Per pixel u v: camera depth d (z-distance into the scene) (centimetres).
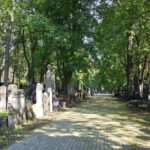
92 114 3297
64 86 4784
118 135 1930
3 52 5444
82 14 4625
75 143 1658
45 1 4288
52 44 4225
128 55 4997
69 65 4472
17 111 2261
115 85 8956
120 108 4203
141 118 2917
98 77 9262
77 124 2438
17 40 4969
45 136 1872
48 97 3441
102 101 6438
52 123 2488
